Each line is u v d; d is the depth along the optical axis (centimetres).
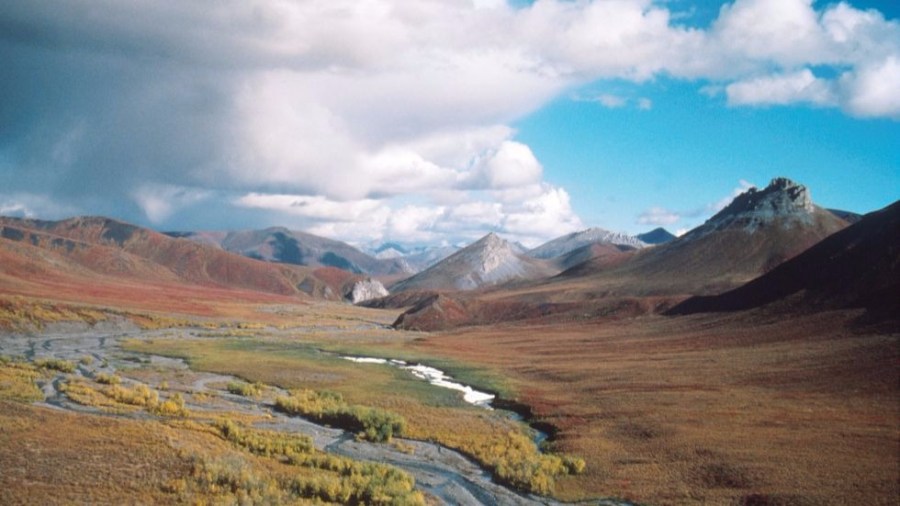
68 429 4078
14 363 7138
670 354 9700
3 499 2931
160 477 3388
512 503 3772
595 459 4606
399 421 5397
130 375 7412
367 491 3528
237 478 3438
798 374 7150
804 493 3659
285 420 5494
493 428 5594
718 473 4122
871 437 4644
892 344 7744
